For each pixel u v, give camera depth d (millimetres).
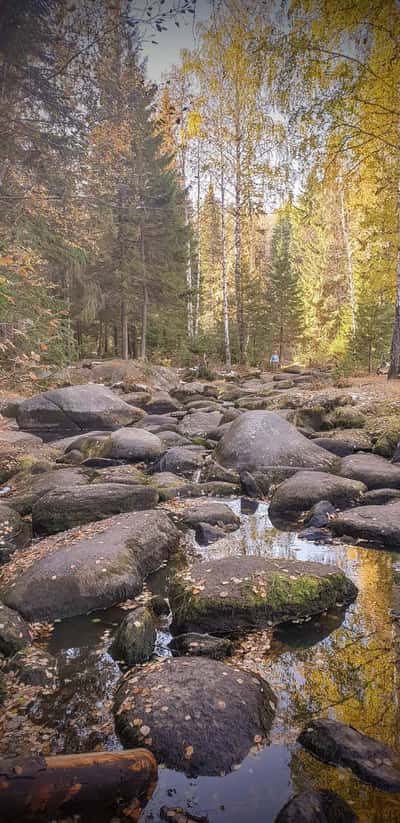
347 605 4199
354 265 32656
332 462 8422
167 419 13531
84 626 3943
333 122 11016
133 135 7633
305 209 12594
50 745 2619
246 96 13398
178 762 2436
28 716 2861
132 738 2584
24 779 2088
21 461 8969
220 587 4082
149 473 8820
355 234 31156
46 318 12695
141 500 6516
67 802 2121
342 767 2393
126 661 3420
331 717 2816
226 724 2605
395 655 3447
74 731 2727
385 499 6719
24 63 3873
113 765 2252
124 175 10969
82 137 5887
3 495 7352
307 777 2354
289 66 9711
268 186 12945
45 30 3627
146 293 28609
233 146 22641
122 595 4344
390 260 18422
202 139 22422
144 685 2918
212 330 35562
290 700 2975
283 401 14031
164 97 5652
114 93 4945
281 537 5832
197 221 33438
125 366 22375
